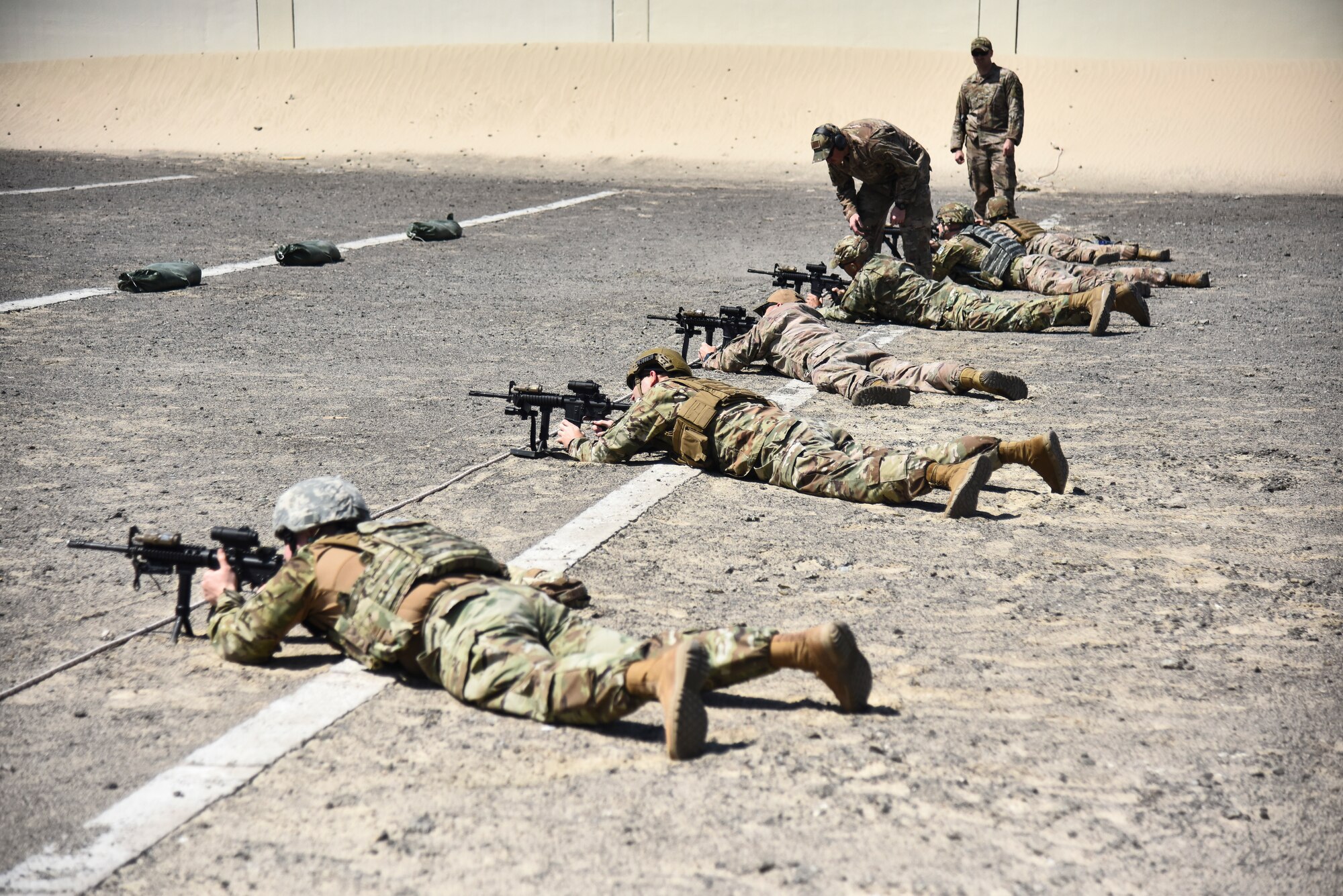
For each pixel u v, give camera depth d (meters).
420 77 84.25
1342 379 20.56
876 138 26.25
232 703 9.23
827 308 27.12
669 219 46.16
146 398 19.36
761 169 66.94
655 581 11.72
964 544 12.84
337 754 8.43
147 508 13.95
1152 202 52.81
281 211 46.00
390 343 23.83
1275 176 61.88
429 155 72.38
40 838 7.39
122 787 7.99
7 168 61.06
